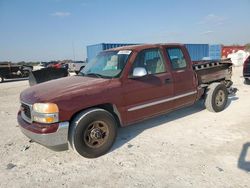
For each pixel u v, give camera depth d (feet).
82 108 13.07
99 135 13.56
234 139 15.30
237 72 61.57
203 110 22.45
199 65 20.39
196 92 19.48
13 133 18.67
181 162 12.63
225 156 13.04
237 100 26.45
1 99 36.52
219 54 96.94
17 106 29.91
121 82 14.67
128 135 16.96
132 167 12.41
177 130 17.49
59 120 12.45
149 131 17.54
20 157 14.19
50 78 39.22
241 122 18.65
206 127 17.85
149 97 15.99
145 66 16.07
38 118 12.54
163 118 20.54
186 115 21.12
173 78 17.38
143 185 10.75
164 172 11.74
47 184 11.25
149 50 16.57
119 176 11.62
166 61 17.34
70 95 12.89
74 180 11.48
